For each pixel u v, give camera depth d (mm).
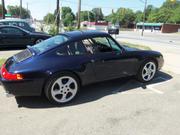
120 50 5410
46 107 4566
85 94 5250
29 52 4887
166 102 4816
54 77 4469
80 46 4887
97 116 4176
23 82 4262
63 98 4684
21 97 5066
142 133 3611
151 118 4098
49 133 3623
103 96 5133
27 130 3709
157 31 74938
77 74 4750
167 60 10266
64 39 4961
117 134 3584
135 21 115312
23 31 12148
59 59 4590
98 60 4984
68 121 3994
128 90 5520
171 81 6301
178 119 4062
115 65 5301
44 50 4672
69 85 4723
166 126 3818
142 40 25781
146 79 6043
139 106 4602
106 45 5246
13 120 4035
